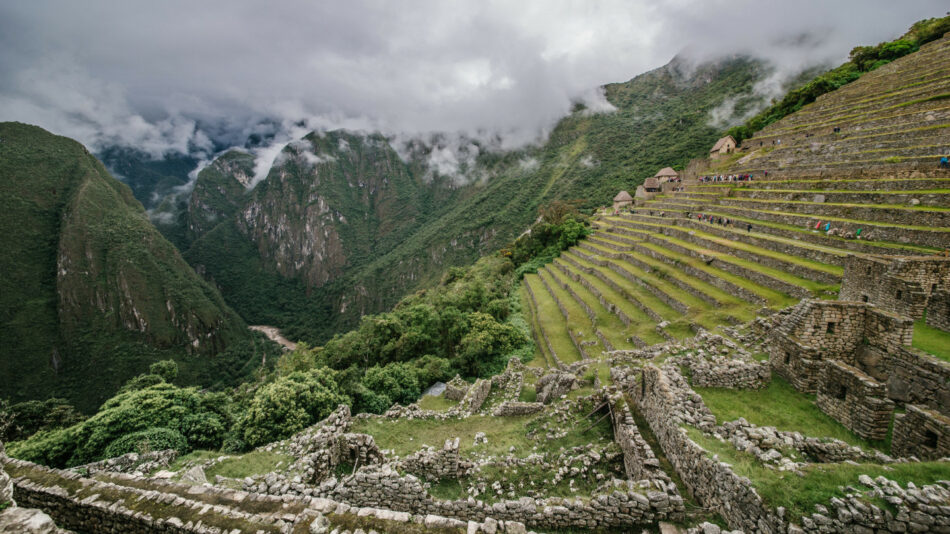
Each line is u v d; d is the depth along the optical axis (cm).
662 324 2658
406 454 1491
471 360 3212
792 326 1379
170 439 1614
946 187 2873
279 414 1688
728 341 1695
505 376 2547
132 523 788
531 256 7506
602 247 5528
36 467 956
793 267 2770
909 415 920
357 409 2177
